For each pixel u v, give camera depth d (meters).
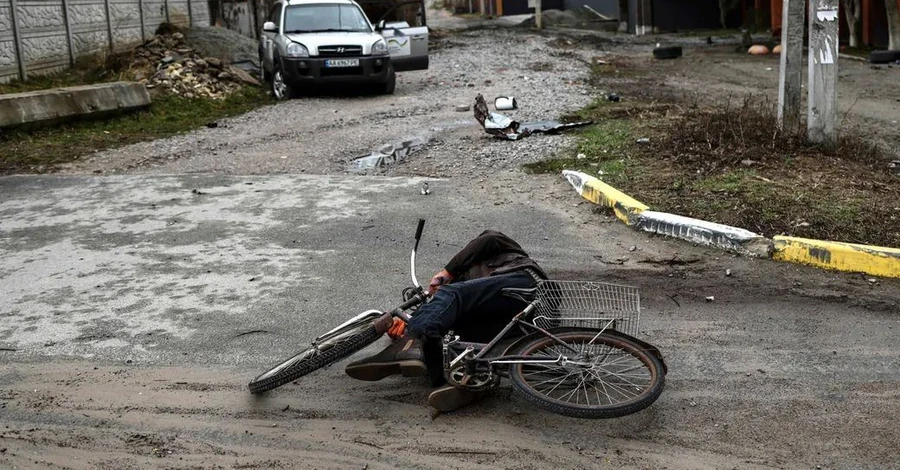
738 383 4.72
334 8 16.97
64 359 5.11
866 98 15.29
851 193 8.12
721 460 3.96
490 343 4.33
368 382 4.80
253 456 4.05
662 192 8.38
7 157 10.96
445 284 4.77
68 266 6.81
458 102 14.94
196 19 22.27
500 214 8.11
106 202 8.77
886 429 4.21
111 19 18.34
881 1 24.77
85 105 13.20
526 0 49.34
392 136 11.92
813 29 9.48
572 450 4.05
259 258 6.95
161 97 15.24
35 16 15.76
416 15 25.33
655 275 6.48
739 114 10.67
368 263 6.80
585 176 8.78
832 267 6.50
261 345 5.29
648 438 4.16
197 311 5.85
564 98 14.96
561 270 6.59
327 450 4.10
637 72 20.20
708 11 35.38
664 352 5.13
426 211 8.24
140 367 5.00
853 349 5.14
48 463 3.98
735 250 6.88
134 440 4.19
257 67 19.00
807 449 4.04
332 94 16.50
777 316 5.66
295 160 10.65
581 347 4.29
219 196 8.93
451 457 4.01
